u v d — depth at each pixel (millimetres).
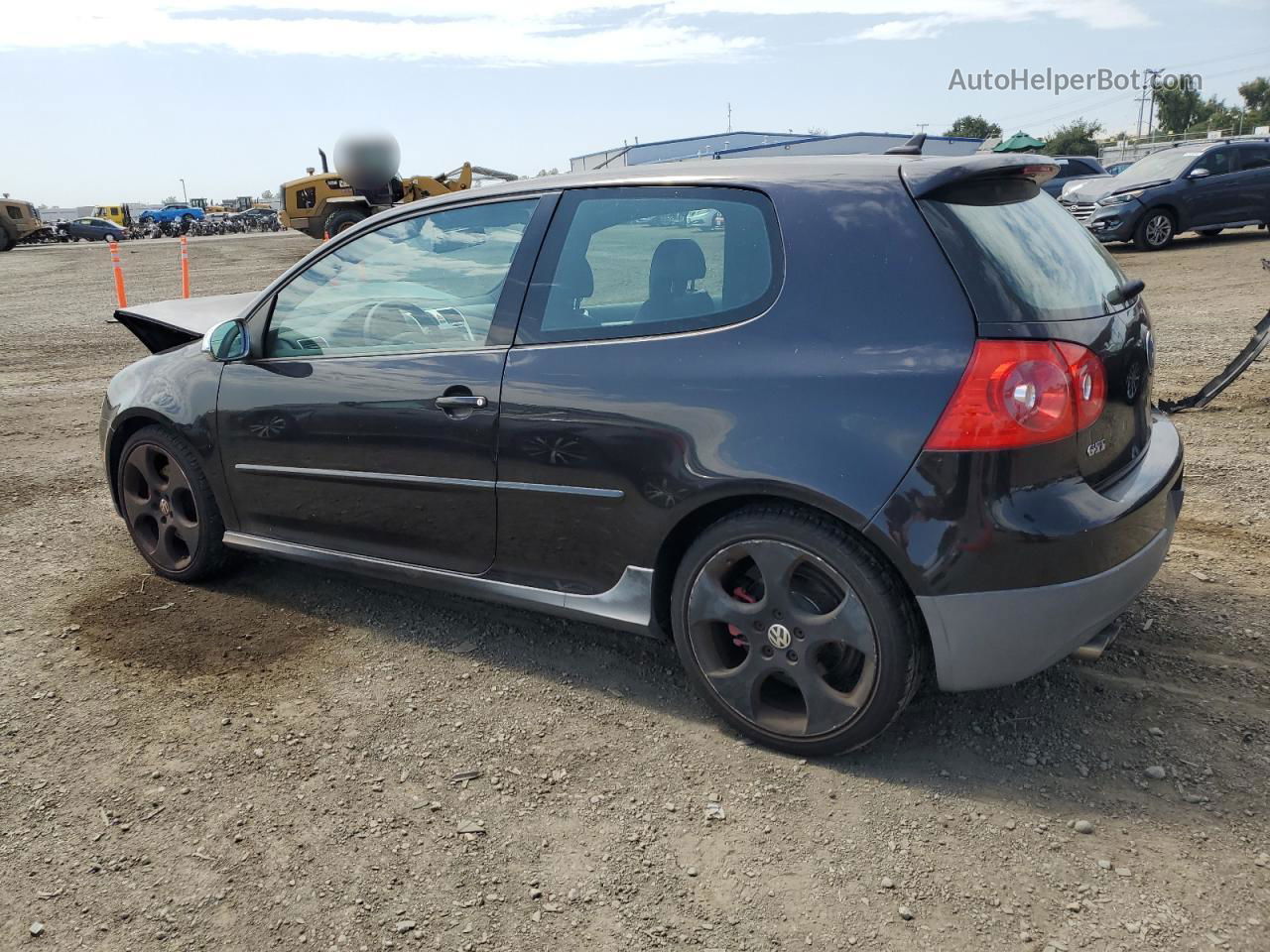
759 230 2691
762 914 2164
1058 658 2518
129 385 4078
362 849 2406
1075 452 2430
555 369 2918
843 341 2504
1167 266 13859
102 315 13984
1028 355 2338
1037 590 2391
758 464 2537
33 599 3920
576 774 2697
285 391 3539
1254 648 3244
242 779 2691
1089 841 2357
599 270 2926
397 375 3248
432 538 3305
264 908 2215
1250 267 13008
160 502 4062
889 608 2482
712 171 2863
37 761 2787
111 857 2389
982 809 2488
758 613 2682
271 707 3072
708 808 2533
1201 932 2061
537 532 3039
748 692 2760
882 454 2408
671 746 2822
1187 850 2314
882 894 2209
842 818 2477
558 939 2109
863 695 2559
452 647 3465
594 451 2834
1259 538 4168
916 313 2439
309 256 3615
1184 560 3975
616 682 3193
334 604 3836
